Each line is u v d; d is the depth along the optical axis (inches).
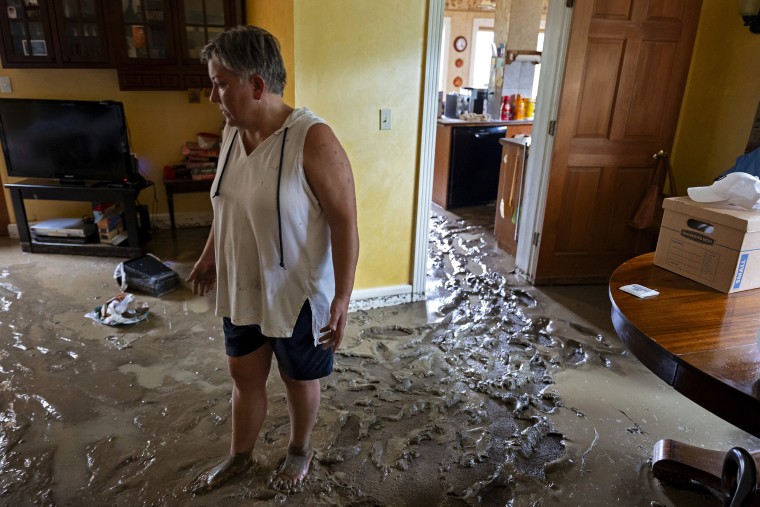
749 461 35.3
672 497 67.4
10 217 155.3
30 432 75.1
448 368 95.3
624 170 127.6
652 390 89.8
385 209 114.6
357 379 91.0
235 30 50.0
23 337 100.3
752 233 56.0
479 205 208.5
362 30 101.2
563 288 132.3
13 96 146.6
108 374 89.7
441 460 72.7
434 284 132.8
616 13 115.2
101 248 143.6
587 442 76.7
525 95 216.1
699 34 122.3
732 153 116.4
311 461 71.1
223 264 58.6
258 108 52.3
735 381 41.1
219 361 94.8
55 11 132.5
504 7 208.5
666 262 64.7
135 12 138.3
